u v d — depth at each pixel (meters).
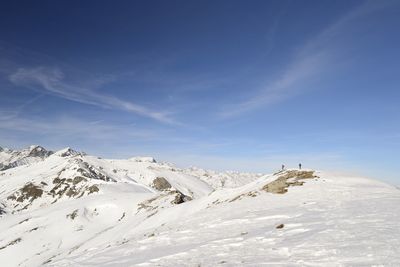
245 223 24.97
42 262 68.69
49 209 111.19
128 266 17.30
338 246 13.07
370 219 18.19
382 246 12.15
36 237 86.31
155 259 17.38
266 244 16.12
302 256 12.61
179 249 19.64
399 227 15.28
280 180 44.19
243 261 13.50
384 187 36.31
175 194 89.06
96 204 100.94
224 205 38.81
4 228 100.25
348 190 34.88
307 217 21.91
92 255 26.28
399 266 9.76
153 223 52.91
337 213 21.97
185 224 32.53
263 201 35.50
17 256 78.69
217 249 17.16
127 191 174.00
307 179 42.75
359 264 10.48
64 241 82.31
